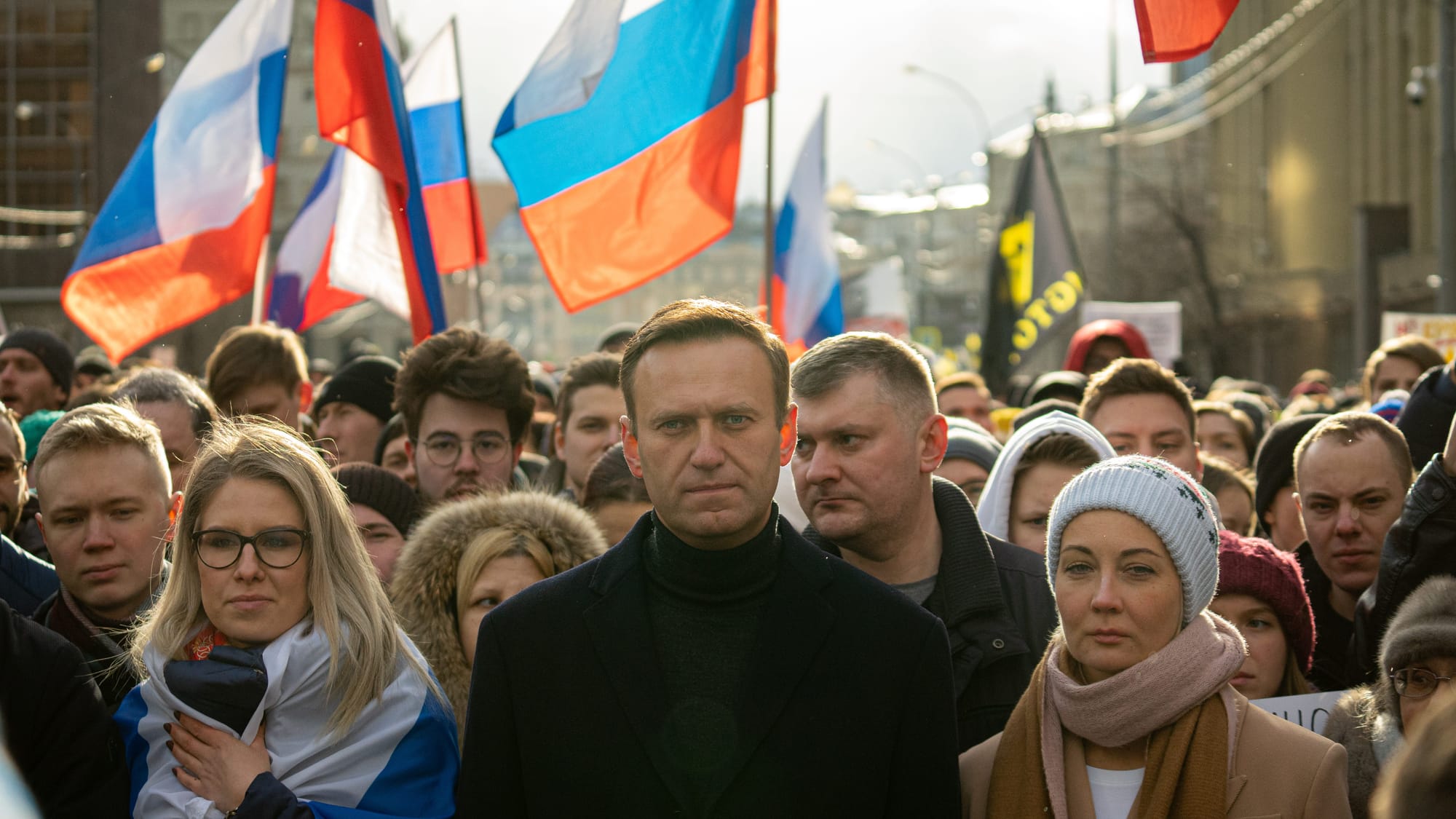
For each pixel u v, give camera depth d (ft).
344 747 9.16
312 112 168.04
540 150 18.43
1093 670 8.80
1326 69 161.89
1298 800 8.23
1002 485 13.10
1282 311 157.99
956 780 8.30
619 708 8.09
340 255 23.45
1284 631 10.87
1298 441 15.37
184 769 9.02
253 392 17.15
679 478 7.98
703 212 18.26
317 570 9.43
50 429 11.03
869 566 10.84
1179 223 148.56
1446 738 4.37
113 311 20.31
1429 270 104.53
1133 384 14.83
